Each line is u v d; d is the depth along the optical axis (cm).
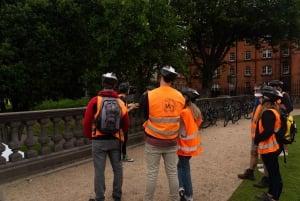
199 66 3903
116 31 1602
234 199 619
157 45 1659
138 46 1584
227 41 3806
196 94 594
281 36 3591
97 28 1792
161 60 1636
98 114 553
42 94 2122
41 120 795
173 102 520
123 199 621
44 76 2067
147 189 530
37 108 2062
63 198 621
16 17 2052
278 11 3325
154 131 518
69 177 757
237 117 2108
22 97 2102
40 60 2075
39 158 778
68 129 883
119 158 588
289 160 946
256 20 3375
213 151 1084
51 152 830
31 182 712
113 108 553
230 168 856
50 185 696
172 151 529
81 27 2142
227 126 1852
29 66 2053
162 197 633
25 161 743
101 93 566
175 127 524
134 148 1137
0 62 1989
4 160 701
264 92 579
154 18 1619
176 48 1738
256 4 3266
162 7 1647
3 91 2019
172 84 536
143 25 1534
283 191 666
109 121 548
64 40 2156
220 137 1410
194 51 3888
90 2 2138
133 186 698
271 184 586
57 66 2123
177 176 538
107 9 1672
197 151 586
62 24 2169
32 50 2053
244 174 754
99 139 559
